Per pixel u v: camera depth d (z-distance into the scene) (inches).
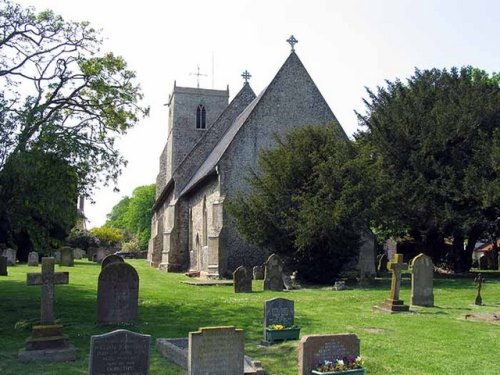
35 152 473.7
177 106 1834.4
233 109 1533.0
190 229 1395.2
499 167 951.0
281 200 917.2
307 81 1186.0
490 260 1482.5
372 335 439.5
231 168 1108.5
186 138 1828.2
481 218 1007.0
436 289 789.2
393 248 1478.8
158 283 942.4
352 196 863.1
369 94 1179.9
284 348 393.1
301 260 920.3
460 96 1104.2
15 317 507.5
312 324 494.3
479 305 622.8
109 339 285.0
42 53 606.9
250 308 600.1
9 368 332.5
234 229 1085.1
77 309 561.6
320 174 882.1
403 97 1115.9
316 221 834.8
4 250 1285.7
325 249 895.1
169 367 336.5
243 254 1083.9
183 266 1408.7
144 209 3750.0
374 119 1109.1
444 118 1026.1
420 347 396.2
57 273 382.0
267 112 1151.6
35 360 350.9
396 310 571.8
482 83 1148.5
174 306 610.5
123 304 486.3
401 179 1043.9
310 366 305.7
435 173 1042.1
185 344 378.9
